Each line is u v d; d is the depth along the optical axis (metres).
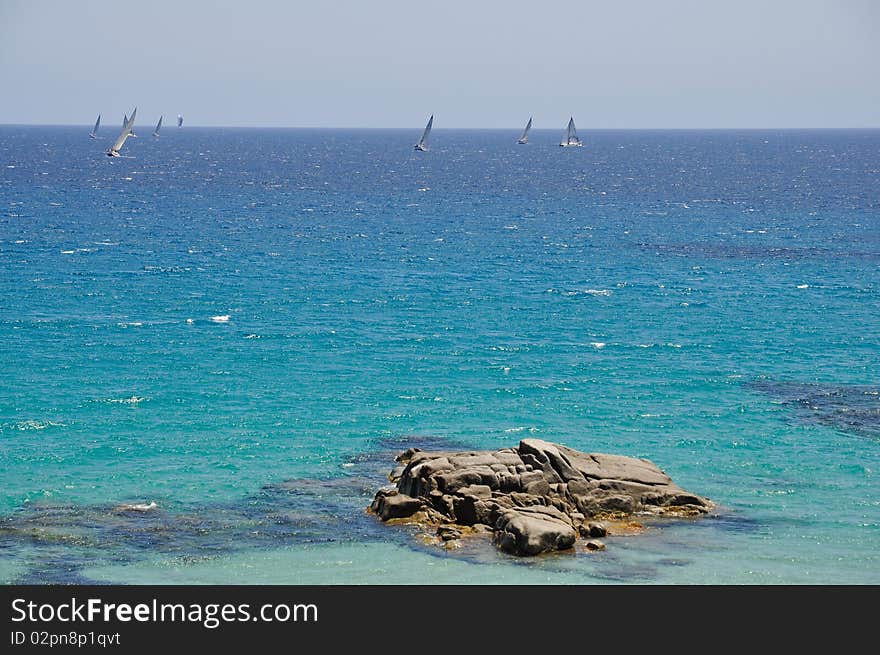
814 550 45.78
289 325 90.69
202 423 62.91
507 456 50.56
